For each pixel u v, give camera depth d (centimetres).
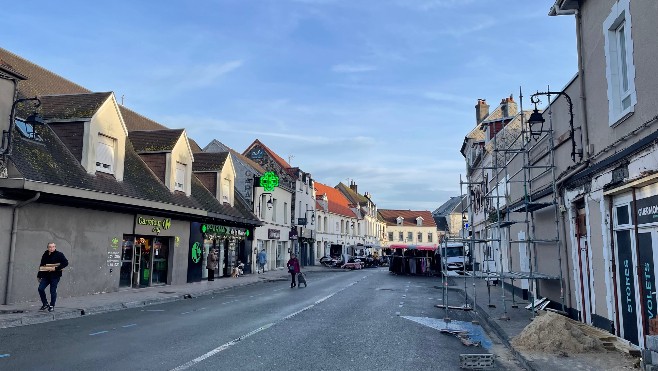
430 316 1284
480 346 884
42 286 1170
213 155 2877
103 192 1556
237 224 2898
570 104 1060
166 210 1927
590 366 677
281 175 4216
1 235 1265
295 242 4353
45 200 1390
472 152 3164
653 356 581
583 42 1006
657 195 695
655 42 707
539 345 797
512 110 3077
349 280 2783
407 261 3481
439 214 8981
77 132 1656
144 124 2666
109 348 793
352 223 6719
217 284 2220
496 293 1922
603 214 878
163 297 1598
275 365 696
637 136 763
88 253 1594
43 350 769
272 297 1739
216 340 877
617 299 845
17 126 1455
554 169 1190
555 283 1230
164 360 711
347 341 898
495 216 2078
